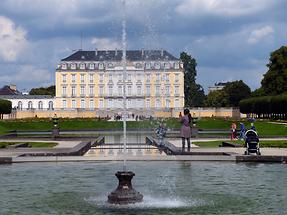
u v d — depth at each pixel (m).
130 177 17.81
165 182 22.03
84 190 20.09
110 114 159.75
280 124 76.56
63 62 170.12
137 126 100.31
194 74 176.38
